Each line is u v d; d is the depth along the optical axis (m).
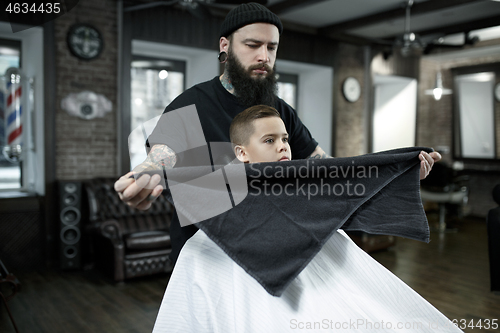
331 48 6.46
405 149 1.03
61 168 4.36
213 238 0.79
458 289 3.63
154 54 5.35
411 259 4.64
